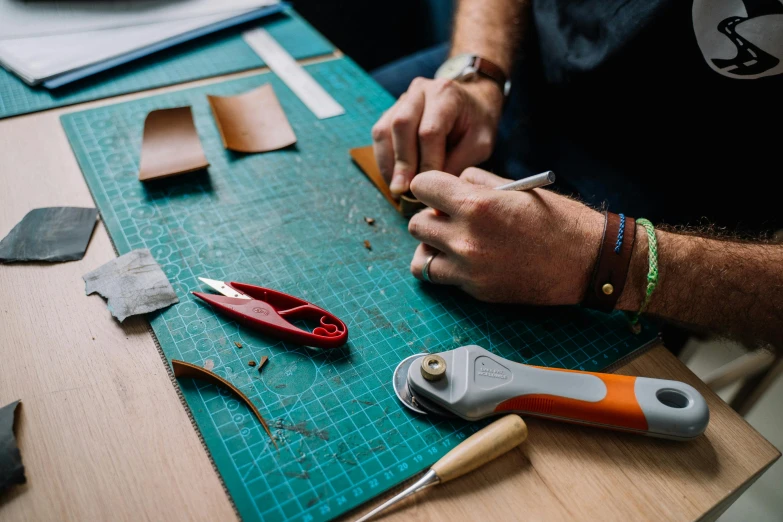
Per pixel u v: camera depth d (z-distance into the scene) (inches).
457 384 21.7
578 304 27.7
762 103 30.9
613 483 20.4
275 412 21.4
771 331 25.9
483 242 25.7
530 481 20.2
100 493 18.6
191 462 19.7
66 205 29.4
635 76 34.4
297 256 28.3
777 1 28.2
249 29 47.7
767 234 32.1
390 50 79.5
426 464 20.4
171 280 26.1
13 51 39.2
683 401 21.7
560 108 41.1
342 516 18.8
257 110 37.6
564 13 37.7
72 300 24.6
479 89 37.1
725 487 20.6
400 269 28.5
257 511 18.5
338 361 23.6
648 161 36.9
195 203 30.5
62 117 35.2
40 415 20.4
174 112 34.0
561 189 39.6
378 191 33.2
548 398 21.4
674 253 25.8
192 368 21.8
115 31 42.8
